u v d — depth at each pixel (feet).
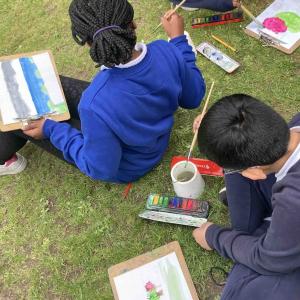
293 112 7.32
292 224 4.27
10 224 7.30
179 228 6.65
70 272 6.70
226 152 4.24
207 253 6.39
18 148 7.35
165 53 5.59
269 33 7.96
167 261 6.34
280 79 7.66
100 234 6.88
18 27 9.55
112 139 5.51
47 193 7.45
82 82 7.20
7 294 6.74
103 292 6.43
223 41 8.25
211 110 4.37
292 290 5.04
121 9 4.75
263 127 4.10
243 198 5.57
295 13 8.13
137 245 6.67
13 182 7.71
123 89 5.16
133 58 5.05
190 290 6.12
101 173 5.99
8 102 6.75
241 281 5.32
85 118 5.31
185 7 8.68
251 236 5.51
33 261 6.90
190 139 7.41
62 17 9.42
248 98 4.34
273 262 4.76
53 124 6.40
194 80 6.32
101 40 4.66
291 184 4.25
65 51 8.97
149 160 6.86
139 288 6.21
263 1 8.54
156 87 5.40
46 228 7.13
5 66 7.07
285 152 4.24
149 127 5.84
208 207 6.61
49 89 6.86
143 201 7.06
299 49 7.88
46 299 6.57
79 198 7.27
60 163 7.67
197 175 6.57
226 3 8.06
